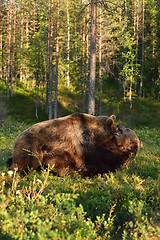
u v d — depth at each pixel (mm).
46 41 30625
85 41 28547
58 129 5941
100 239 3250
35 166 5785
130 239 3314
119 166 6055
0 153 9047
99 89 28141
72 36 29469
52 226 3021
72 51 28875
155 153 9586
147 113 29641
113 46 31844
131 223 3404
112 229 3561
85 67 28047
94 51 13344
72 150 5836
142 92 37312
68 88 36719
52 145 5816
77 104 32812
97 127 6039
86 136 5938
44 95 36062
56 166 5820
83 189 4984
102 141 5973
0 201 3455
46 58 31141
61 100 34000
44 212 3426
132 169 6684
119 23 31047
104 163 5930
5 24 37625
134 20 37281
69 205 3420
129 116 29062
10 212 3217
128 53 33062
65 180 5418
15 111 30703
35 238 2736
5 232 2859
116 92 37312
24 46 36750
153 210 4133
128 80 34469
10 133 15344
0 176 5023
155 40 38125
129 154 6188
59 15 26766
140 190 4637
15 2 35938
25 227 3014
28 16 38781
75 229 3047
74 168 5859
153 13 37094
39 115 30781
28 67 32812
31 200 3568
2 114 20562
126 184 5219
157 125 26797
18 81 40531
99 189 5020
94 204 4188
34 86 37531
